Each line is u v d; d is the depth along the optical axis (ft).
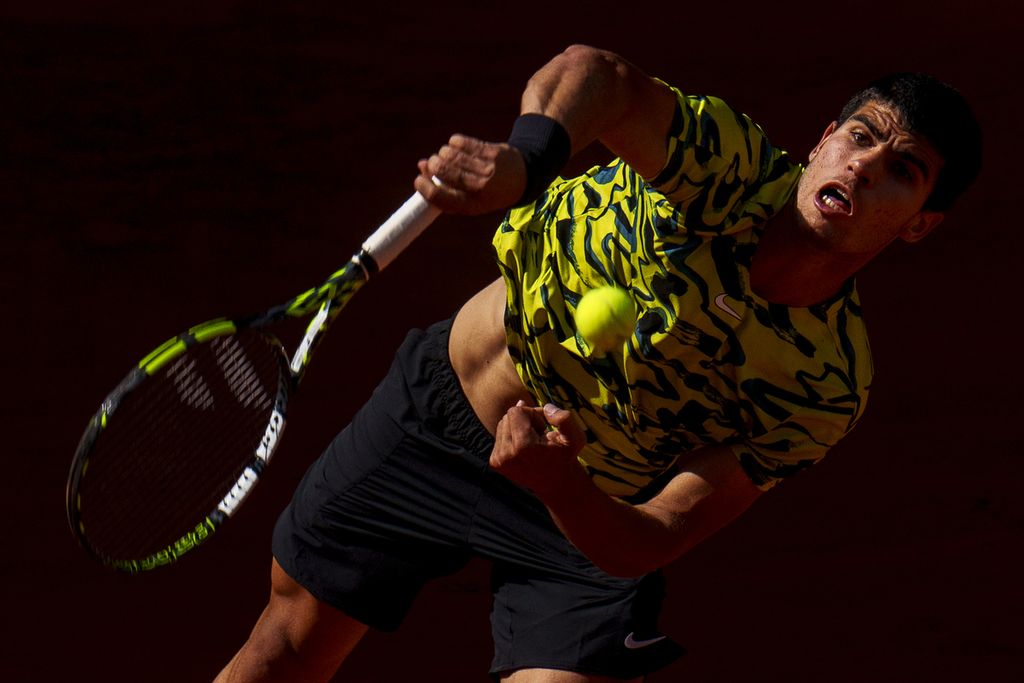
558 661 48.49
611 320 38.24
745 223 37.96
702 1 123.95
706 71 116.37
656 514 41.63
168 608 68.03
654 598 49.44
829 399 40.06
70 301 88.07
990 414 81.76
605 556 39.99
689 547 42.98
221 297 89.30
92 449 38.78
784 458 41.73
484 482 48.96
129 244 93.04
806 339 39.32
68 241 92.84
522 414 35.73
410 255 92.27
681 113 37.60
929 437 80.18
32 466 75.97
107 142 102.37
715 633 68.23
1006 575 71.56
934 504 75.77
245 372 48.80
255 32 114.93
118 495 53.88
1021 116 109.70
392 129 106.22
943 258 94.79
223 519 45.19
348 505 50.49
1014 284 92.22
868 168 36.24
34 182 98.02
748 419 41.27
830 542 73.46
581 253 40.93
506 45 117.08
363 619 50.98
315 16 117.60
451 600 69.87
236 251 93.15
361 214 97.55
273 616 52.70
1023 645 67.87
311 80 110.52
